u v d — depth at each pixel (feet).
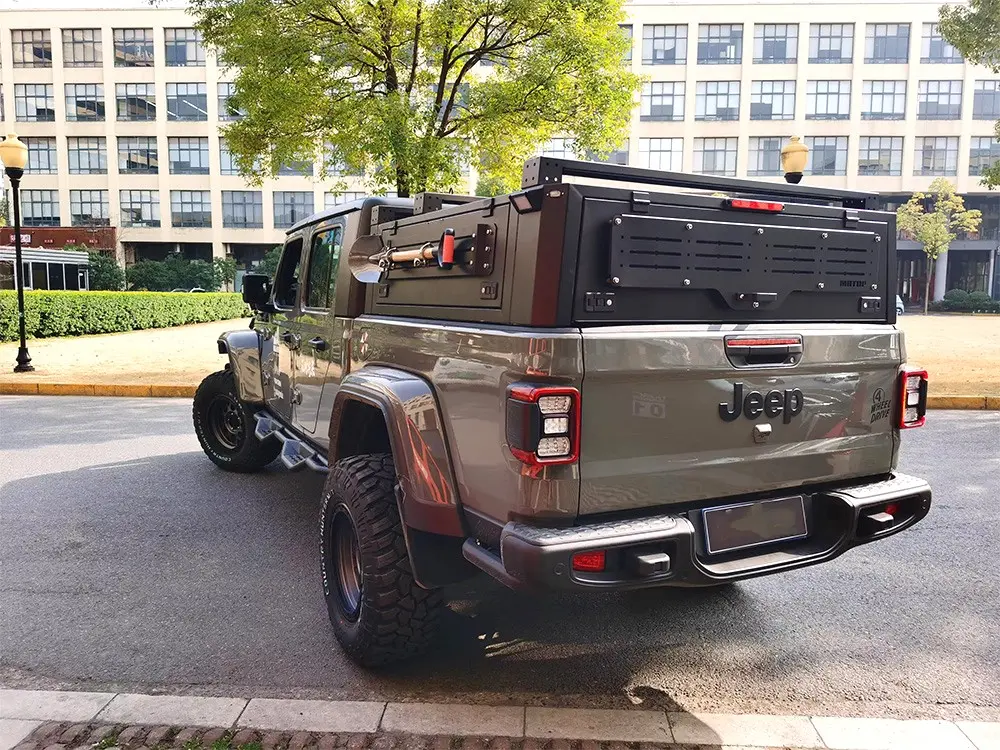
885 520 9.67
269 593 13.29
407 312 11.11
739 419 9.04
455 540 9.96
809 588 13.61
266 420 17.51
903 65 171.22
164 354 53.16
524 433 7.86
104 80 180.45
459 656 11.01
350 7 36.58
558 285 8.06
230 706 9.55
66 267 139.54
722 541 9.09
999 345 62.49
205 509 18.01
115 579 13.91
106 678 10.39
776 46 172.24
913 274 184.55
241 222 185.37
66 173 183.93
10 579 13.91
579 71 36.70
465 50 39.34
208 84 179.83
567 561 7.76
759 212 9.29
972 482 20.36
